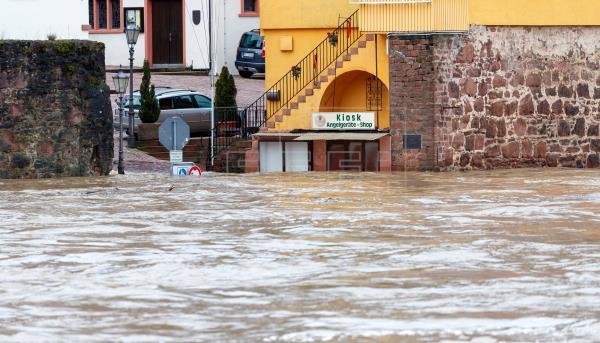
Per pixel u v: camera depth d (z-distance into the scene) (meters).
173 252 32.91
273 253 32.66
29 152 57.69
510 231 36.50
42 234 36.56
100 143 59.34
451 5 61.25
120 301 26.62
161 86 80.12
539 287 27.61
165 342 23.27
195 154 67.06
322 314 25.22
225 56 84.81
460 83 61.66
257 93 80.38
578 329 23.84
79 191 50.00
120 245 34.25
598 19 64.19
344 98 66.38
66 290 27.77
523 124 62.91
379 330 23.86
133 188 51.16
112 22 88.38
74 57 58.28
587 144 64.25
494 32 62.16
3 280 28.95
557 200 45.22
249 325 24.45
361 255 32.16
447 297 26.62
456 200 45.38
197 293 27.39
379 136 62.78
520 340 23.14
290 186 51.72
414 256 31.89
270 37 67.81
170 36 88.38
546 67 63.31
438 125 61.56
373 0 61.78
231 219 40.03
